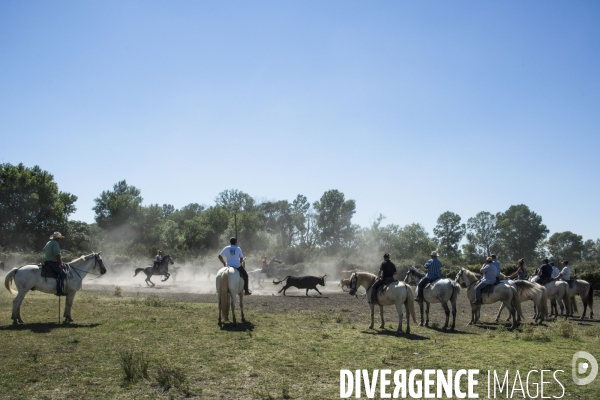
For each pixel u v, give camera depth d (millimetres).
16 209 69000
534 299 16484
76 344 10352
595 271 30156
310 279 26703
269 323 14086
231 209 96000
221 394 7570
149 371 8570
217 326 13031
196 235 81750
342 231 101312
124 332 11734
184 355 9695
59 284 13047
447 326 15203
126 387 7742
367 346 11227
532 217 105062
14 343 10273
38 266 12977
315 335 12367
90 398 7254
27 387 7605
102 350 9891
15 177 68625
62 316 14094
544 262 19906
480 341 12508
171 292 26953
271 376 8523
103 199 88625
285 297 25531
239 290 14125
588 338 13508
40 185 71000
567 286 19125
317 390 7902
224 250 14336
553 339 12945
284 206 113125
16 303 12609
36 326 12352
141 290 28281
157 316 14422
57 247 13148
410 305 13555
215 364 9125
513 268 35812
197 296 24031
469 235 108875
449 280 14930
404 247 73250
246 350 10289
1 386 7586
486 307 22938
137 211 86875
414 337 12914
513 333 14148
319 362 9570
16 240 67688
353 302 22984
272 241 78312
